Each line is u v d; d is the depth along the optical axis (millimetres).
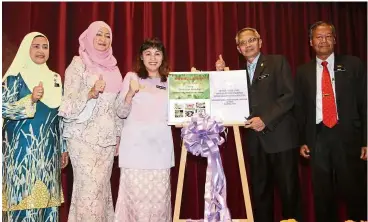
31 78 2314
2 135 2324
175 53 3029
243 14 3131
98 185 2342
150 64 2375
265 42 3131
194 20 3064
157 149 2350
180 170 2461
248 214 2438
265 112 2469
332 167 2596
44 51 2361
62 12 2918
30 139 2279
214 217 2391
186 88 2451
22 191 2262
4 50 2857
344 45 3230
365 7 3258
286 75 2510
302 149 2672
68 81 2354
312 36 2627
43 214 2465
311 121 2607
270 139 2516
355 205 2615
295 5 3199
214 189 2395
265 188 2617
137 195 2336
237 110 2443
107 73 2453
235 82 2484
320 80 2627
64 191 2932
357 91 2574
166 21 3039
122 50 2996
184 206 3045
